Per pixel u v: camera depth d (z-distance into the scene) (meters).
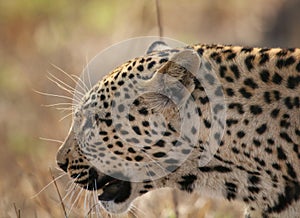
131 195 16.91
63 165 17.23
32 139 27.19
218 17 39.72
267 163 15.39
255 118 15.37
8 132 28.38
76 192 20.00
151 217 20.25
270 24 39.59
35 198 20.69
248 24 39.38
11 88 31.53
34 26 36.09
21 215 20.62
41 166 23.44
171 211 20.16
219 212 20.55
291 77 15.29
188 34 37.97
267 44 38.16
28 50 34.00
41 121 27.70
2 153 26.84
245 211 16.36
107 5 36.53
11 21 36.06
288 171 15.30
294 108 15.19
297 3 39.88
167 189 21.11
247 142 15.42
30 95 30.16
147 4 34.94
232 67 15.62
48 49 33.00
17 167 24.98
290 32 39.09
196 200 20.80
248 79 15.51
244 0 40.06
